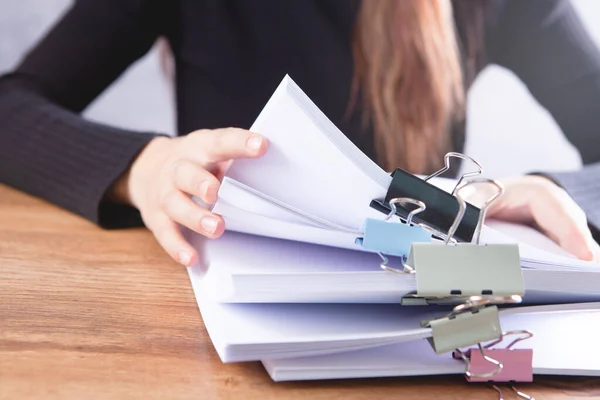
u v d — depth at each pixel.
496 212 0.74
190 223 0.60
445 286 0.47
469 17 1.38
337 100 1.29
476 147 1.89
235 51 1.33
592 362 0.52
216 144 0.59
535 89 1.47
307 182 0.52
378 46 1.26
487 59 1.43
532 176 0.88
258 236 0.59
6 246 0.76
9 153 0.99
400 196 0.49
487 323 0.48
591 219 0.85
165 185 0.67
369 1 1.25
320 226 0.52
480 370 0.50
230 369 0.51
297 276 0.48
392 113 1.27
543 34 1.43
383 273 0.48
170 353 0.53
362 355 0.51
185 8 1.34
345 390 0.49
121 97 1.94
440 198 0.49
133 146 0.85
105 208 0.86
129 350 0.53
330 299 0.50
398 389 0.50
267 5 1.31
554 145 1.90
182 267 0.72
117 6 1.33
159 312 0.60
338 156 0.49
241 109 1.33
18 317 0.57
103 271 0.69
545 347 0.54
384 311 0.54
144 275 0.69
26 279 0.66
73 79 1.27
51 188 0.92
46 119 1.01
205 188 0.57
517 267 0.48
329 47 1.29
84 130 0.95
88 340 0.54
